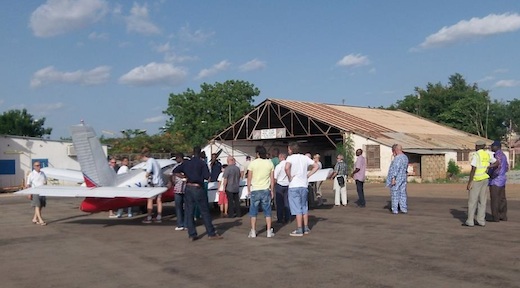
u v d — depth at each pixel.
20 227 12.55
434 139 39.88
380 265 7.24
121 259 8.20
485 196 10.69
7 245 9.82
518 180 29.12
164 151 47.25
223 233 10.66
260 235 10.27
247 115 42.81
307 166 10.16
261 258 7.96
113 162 16.84
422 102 68.19
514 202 15.90
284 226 11.52
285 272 6.99
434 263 7.27
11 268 7.73
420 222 11.49
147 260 8.06
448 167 35.66
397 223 11.43
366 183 31.64
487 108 61.62
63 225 12.81
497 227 10.52
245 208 15.92
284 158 11.92
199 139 58.66
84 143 12.47
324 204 16.69
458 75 72.31
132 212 15.11
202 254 8.43
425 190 22.83
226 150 46.00
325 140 45.19
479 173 10.59
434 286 6.09
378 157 33.78
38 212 12.92
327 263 7.47
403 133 39.19
